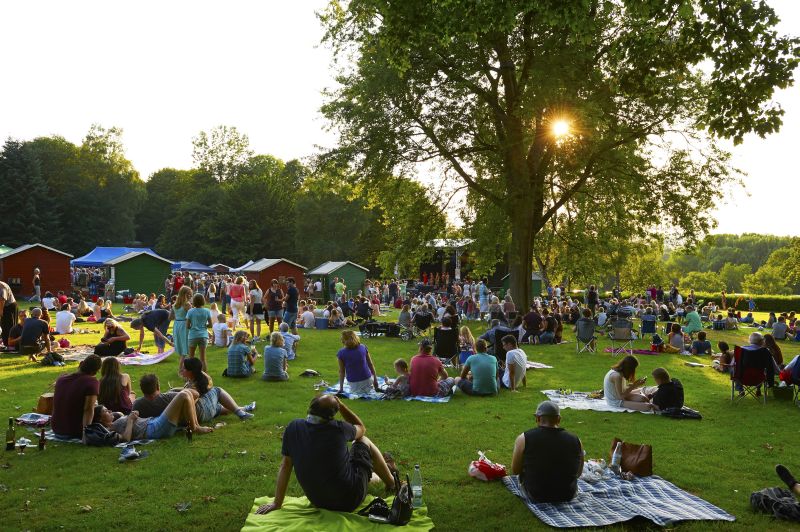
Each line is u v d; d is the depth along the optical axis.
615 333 20.75
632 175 25.00
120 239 84.25
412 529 5.62
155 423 8.66
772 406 11.63
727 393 13.06
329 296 42.75
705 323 33.59
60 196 81.50
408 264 29.12
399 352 18.95
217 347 19.09
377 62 22.41
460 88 22.78
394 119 23.77
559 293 39.22
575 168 23.62
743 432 9.49
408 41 12.14
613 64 12.90
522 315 25.58
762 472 7.53
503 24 11.33
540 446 6.36
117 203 84.25
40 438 8.12
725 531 5.70
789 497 6.25
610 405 11.29
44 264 41.84
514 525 5.85
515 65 22.55
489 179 27.47
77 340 20.73
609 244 28.86
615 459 7.31
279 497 5.97
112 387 9.22
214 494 6.57
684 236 25.73
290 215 76.00
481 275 29.39
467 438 8.91
